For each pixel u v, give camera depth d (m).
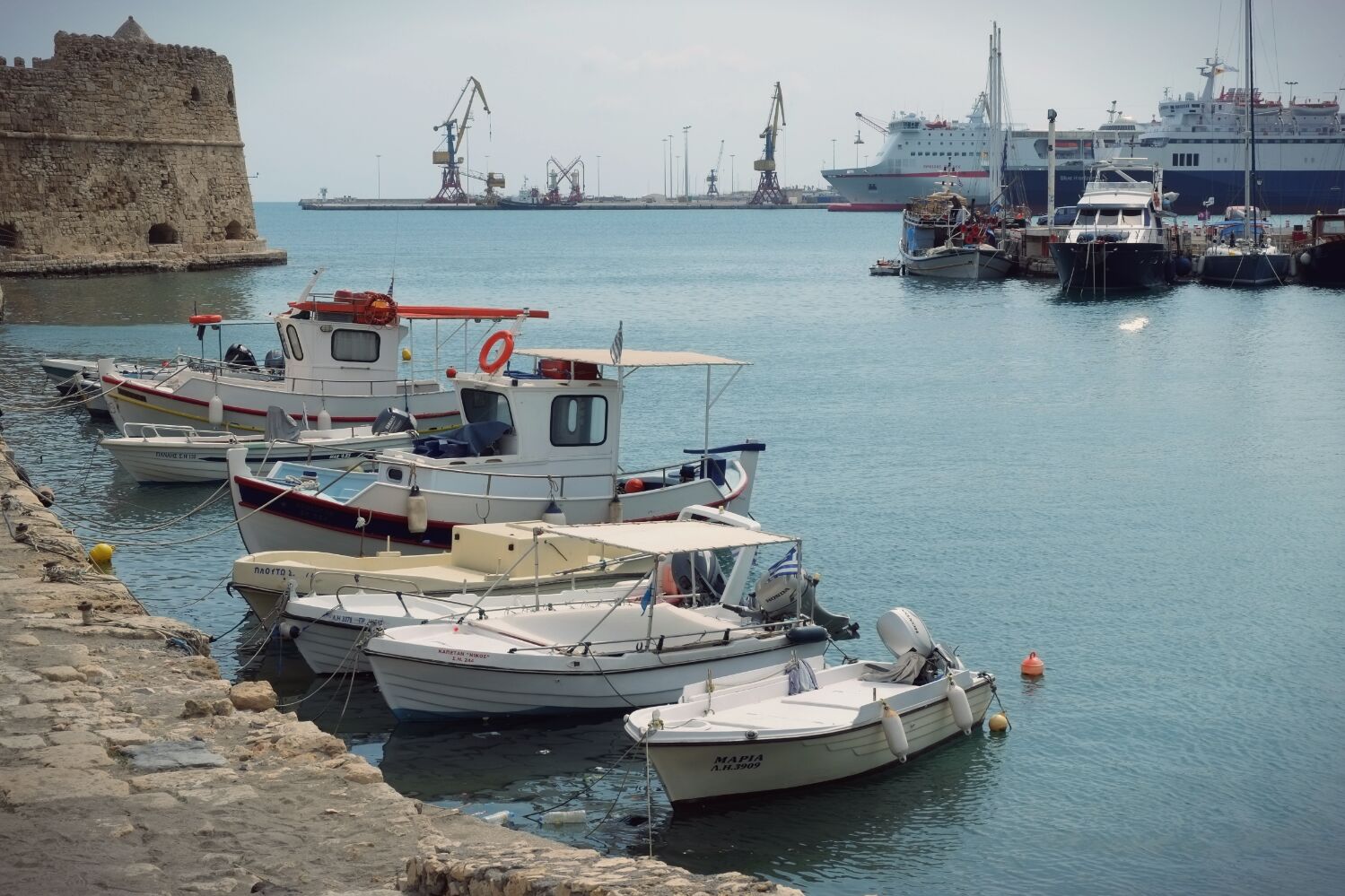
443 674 17.38
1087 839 15.16
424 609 19.12
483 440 24.28
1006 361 57.22
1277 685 19.75
